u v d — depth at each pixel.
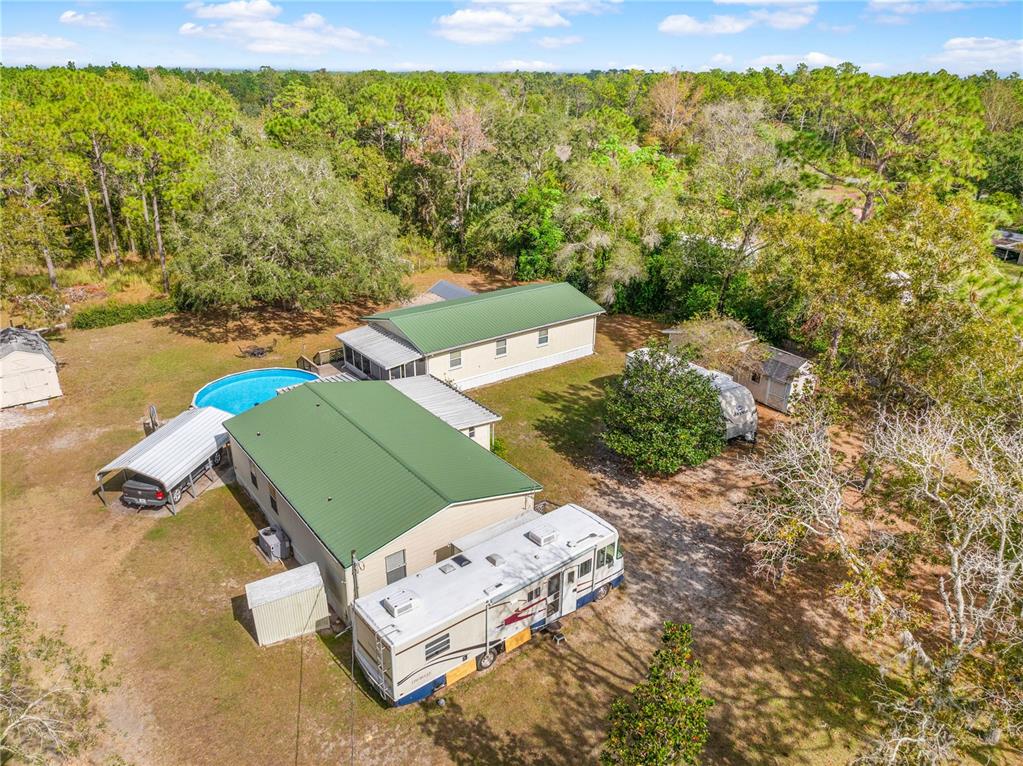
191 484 22.53
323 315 40.44
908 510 17.14
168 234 34.69
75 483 23.03
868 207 32.28
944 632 17.52
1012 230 55.34
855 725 14.73
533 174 53.69
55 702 14.48
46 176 36.59
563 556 16.53
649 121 95.00
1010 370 17.30
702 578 19.16
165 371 31.88
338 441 20.34
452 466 19.47
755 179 35.12
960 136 32.66
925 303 19.83
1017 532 13.99
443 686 15.20
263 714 14.57
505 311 32.91
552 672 15.86
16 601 17.59
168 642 16.42
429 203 55.75
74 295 39.94
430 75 132.38
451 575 15.69
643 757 10.42
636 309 42.28
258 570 19.03
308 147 53.41
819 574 19.47
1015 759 13.82
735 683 15.67
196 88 60.91
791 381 28.58
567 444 26.44
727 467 24.89
